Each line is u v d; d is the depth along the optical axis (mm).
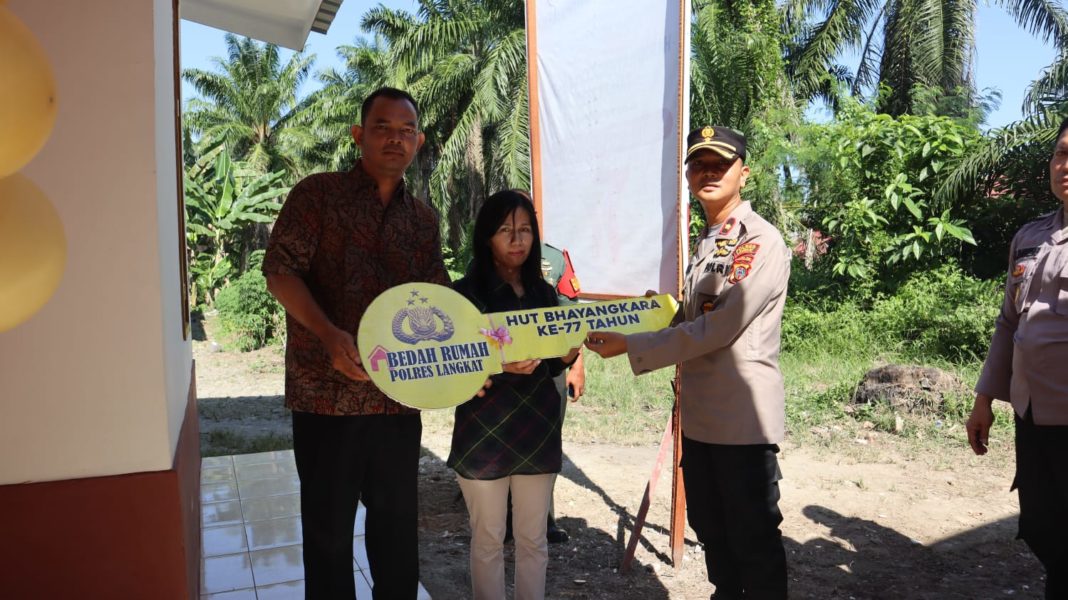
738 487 2521
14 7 1997
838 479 4953
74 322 2100
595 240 3893
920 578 3564
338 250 2467
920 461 5273
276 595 3217
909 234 10156
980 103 16812
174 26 3207
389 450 2551
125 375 2148
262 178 16734
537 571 2758
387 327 2182
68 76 2051
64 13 2037
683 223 3305
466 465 2684
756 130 12062
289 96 31703
